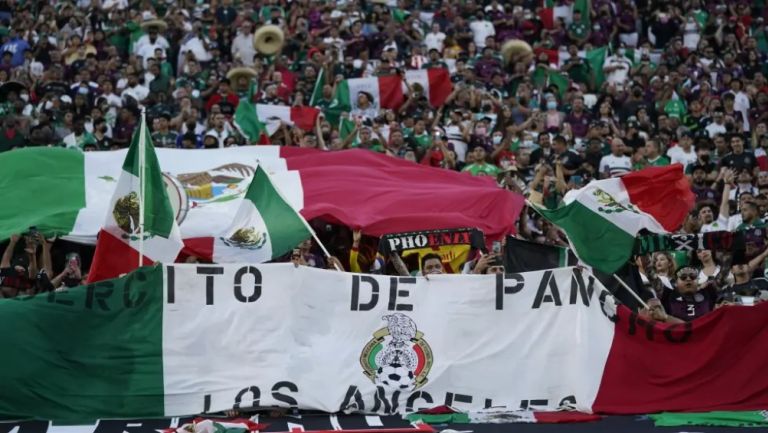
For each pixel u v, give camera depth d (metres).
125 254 26.53
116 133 41.59
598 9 55.19
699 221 35.19
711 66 50.25
